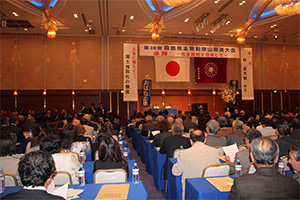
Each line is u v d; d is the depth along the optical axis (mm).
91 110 13172
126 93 13977
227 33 15352
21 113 12711
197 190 2180
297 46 17688
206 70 15938
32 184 1504
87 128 6062
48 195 1521
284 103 17156
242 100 16734
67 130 3721
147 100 15219
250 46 16875
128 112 15492
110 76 15344
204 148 2885
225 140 4094
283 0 10336
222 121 5184
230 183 2367
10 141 2727
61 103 14984
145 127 6715
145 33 15180
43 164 1535
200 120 6910
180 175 3145
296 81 17516
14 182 2502
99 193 2158
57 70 15031
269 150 1655
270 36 15953
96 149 4137
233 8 11047
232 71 16703
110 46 15445
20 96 14719
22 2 10578
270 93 17062
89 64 15258
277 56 17375
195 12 11523
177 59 15211
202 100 16328
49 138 2871
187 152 2887
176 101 16078
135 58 14133
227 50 14906
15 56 14766
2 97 14594
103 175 2607
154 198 4020
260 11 11305
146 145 5660
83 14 11867
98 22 13055
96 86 15234
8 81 14672
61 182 2619
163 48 14273
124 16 12227
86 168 3311
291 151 2004
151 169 5355
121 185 2363
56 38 15125
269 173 1617
